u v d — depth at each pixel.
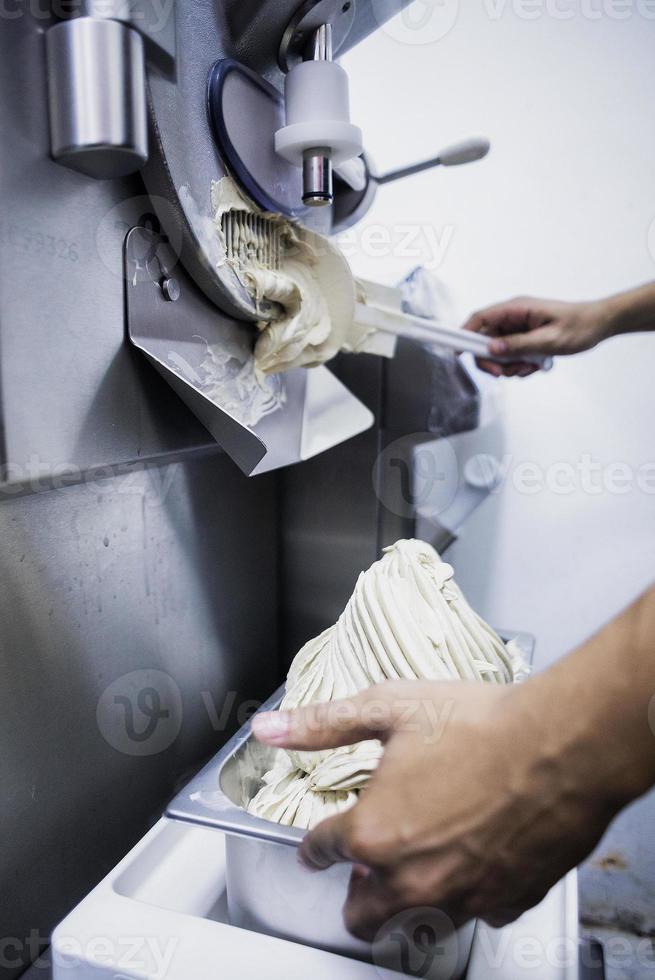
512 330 0.82
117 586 0.49
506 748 0.28
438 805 0.28
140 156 0.31
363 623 0.44
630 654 0.26
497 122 0.92
